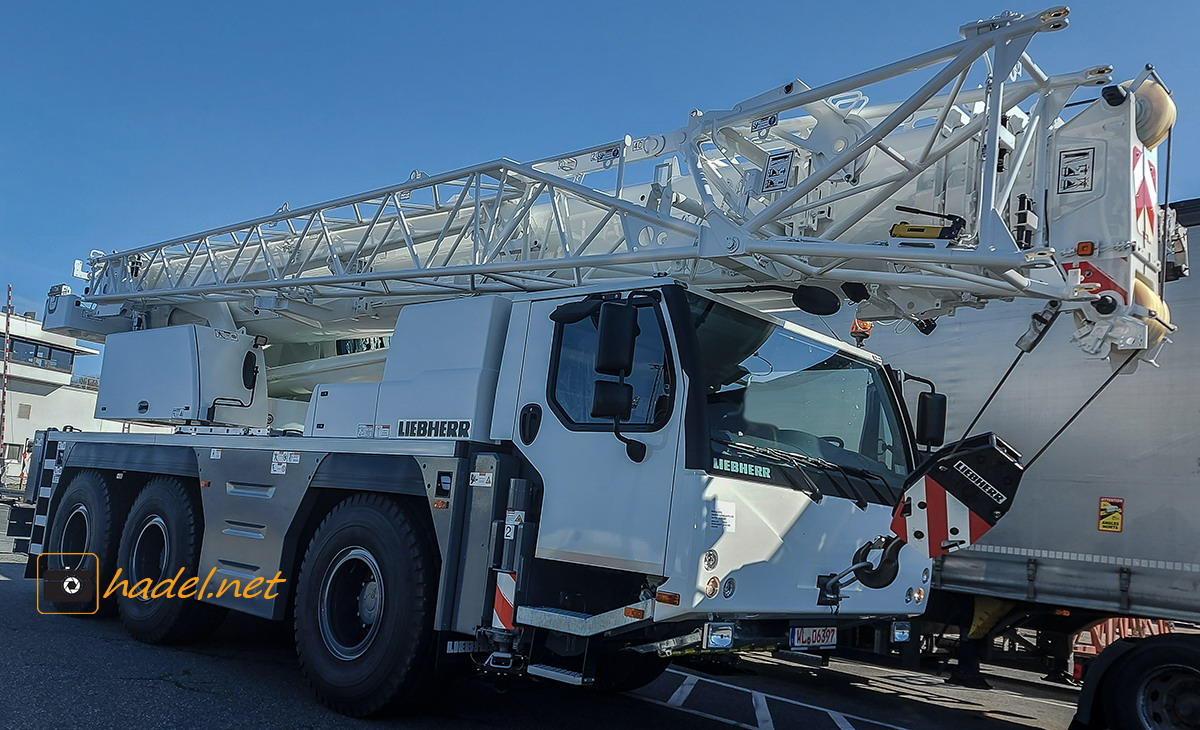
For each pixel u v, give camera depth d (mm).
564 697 6277
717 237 5191
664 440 4289
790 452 4746
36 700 4906
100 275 9234
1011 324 6984
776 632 4621
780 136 5488
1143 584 6133
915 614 5449
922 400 5574
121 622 7566
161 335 8172
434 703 5609
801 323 7953
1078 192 4613
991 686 8898
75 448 8414
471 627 4719
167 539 6852
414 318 5766
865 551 4844
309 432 6137
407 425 5508
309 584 5504
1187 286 6234
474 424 5125
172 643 6816
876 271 5078
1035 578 6562
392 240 7262
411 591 4973
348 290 7336
